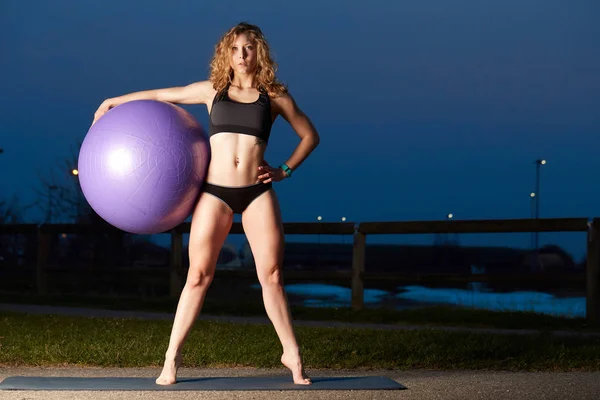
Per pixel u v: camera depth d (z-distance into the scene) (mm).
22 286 17078
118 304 12875
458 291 19500
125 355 6211
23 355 6219
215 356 6246
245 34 4836
